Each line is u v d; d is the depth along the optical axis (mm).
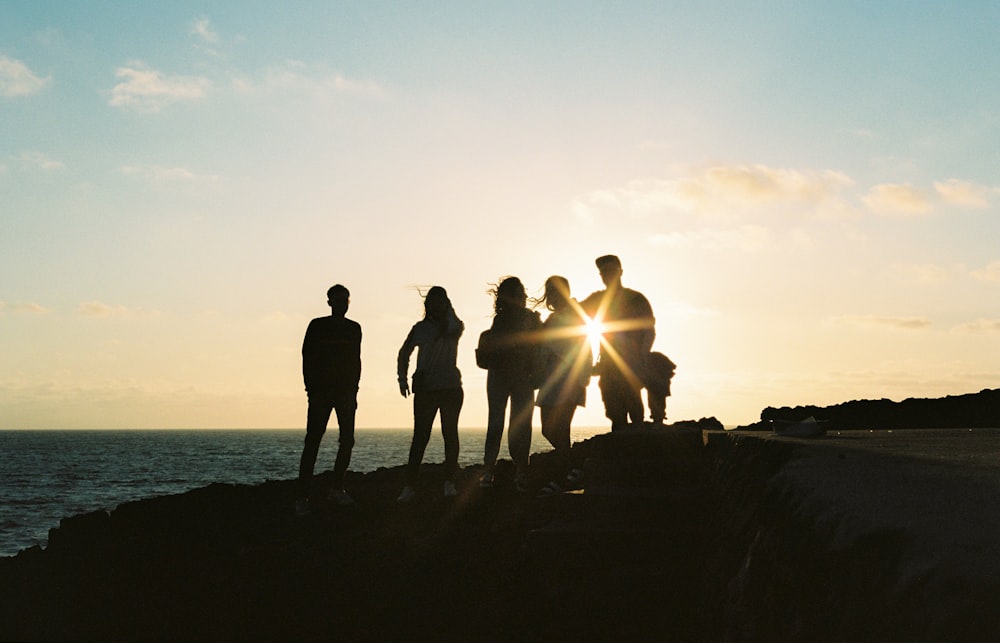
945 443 5238
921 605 1815
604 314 9367
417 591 6434
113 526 8508
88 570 6832
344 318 9164
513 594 6367
